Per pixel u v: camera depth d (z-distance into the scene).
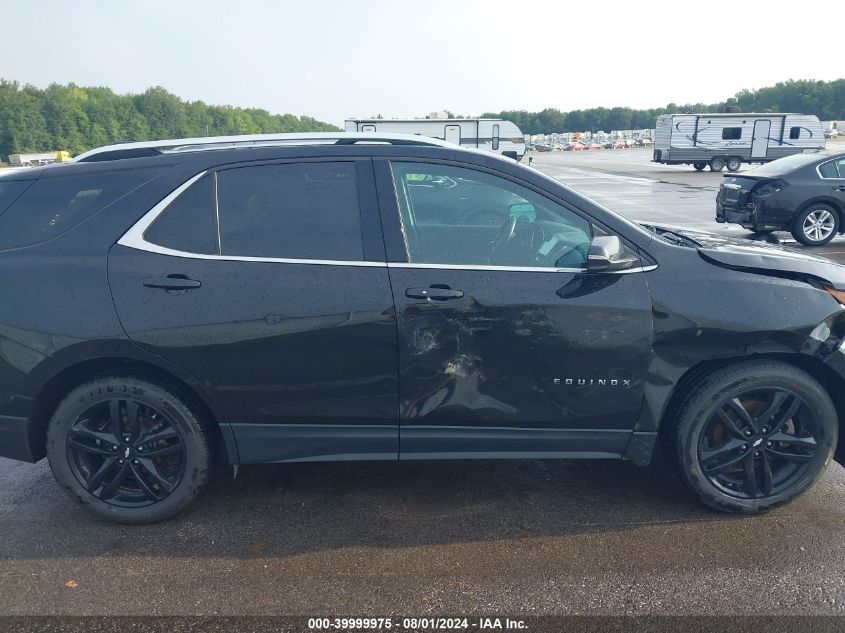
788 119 32.56
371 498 3.24
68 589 2.57
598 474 3.47
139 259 2.77
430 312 2.75
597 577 2.60
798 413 2.97
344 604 2.46
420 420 2.89
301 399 2.86
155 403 2.87
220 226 2.82
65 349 2.76
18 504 3.25
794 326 2.78
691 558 2.71
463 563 2.71
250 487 3.37
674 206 16.45
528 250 2.84
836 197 10.33
